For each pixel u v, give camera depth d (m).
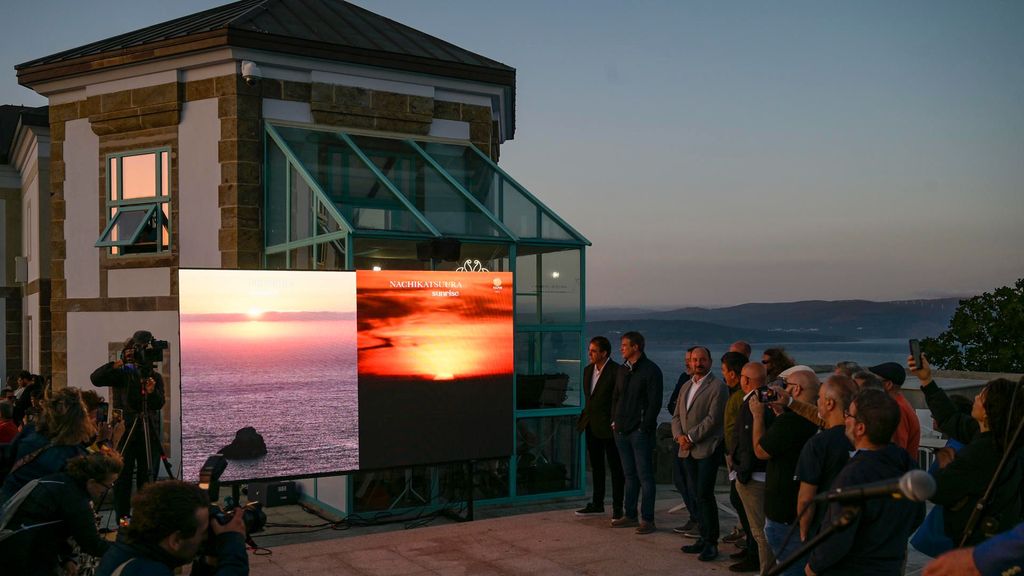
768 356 7.20
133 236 12.12
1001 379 4.03
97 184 12.81
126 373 8.00
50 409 4.79
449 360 9.41
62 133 13.08
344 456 8.80
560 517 9.30
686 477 8.04
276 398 8.52
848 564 3.91
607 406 9.02
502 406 9.72
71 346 13.06
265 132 11.77
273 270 8.55
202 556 3.21
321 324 8.75
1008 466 3.91
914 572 6.96
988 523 3.94
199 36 11.45
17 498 4.29
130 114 12.30
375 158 12.08
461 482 9.97
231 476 8.26
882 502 3.83
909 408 5.94
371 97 12.52
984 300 23.48
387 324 9.08
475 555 7.72
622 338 8.62
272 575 7.10
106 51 12.22
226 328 8.34
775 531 5.46
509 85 13.70
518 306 10.45
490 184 11.66
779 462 5.41
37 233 17.75
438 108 13.17
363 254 9.57
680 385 8.90
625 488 9.00
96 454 4.55
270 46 11.63
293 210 10.91
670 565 7.38
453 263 10.05
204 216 11.88
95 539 4.46
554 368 10.63
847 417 4.07
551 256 10.80
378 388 9.00
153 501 2.95
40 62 13.33
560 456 10.63
